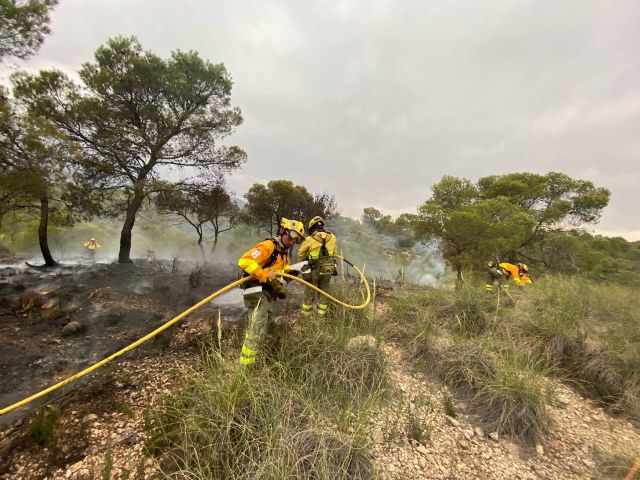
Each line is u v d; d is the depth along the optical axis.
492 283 7.20
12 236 15.52
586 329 4.51
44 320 5.22
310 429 2.28
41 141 7.83
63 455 2.32
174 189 12.70
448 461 2.48
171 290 7.68
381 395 3.10
